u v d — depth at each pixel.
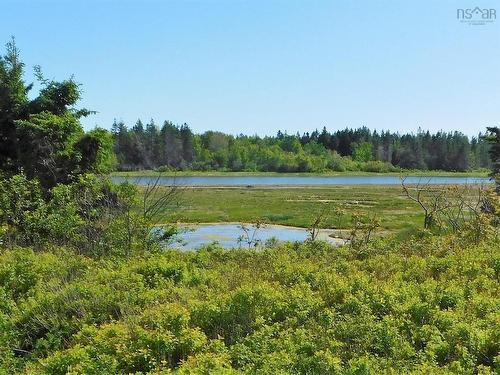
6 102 22.28
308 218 34.47
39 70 23.03
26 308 10.49
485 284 10.37
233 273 12.12
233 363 7.61
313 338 7.95
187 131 126.31
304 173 124.69
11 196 17.25
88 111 23.53
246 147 134.00
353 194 56.47
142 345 8.05
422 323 8.58
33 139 20.98
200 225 32.03
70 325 9.84
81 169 21.06
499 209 17.80
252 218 34.69
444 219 20.17
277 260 13.38
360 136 155.00
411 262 12.59
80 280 11.98
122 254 14.81
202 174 114.06
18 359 9.04
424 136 141.75
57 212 16.83
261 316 8.92
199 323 9.11
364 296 9.64
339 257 14.05
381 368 6.96
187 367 7.06
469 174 112.69
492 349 7.55
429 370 6.55
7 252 14.40
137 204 17.77
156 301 10.22
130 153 100.50
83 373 7.45
